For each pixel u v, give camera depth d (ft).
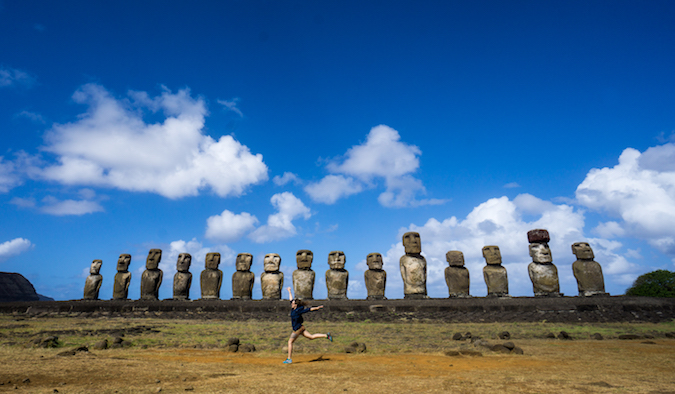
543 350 35.78
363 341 41.81
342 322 68.03
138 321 65.98
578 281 87.92
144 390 19.11
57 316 76.13
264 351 35.37
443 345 38.47
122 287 95.55
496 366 27.81
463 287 88.53
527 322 65.57
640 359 30.83
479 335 47.06
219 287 95.40
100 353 32.65
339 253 93.25
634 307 71.87
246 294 93.20
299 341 41.42
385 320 70.18
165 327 54.60
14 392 18.42
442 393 19.19
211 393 18.76
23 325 54.34
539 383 21.52
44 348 34.17
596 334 45.83
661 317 67.41
